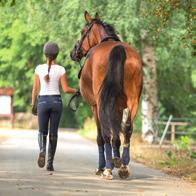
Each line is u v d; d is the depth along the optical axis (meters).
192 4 15.59
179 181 12.03
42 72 12.81
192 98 35.22
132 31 23.58
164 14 14.80
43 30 25.80
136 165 15.74
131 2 22.59
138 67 11.41
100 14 23.22
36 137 30.27
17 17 27.92
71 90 12.95
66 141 27.84
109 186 10.85
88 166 14.40
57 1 24.75
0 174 12.29
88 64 11.94
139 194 10.02
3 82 45.50
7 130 42.81
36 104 13.09
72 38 25.55
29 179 11.54
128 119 11.48
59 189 10.34
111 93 11.08
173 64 29.28
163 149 22.61
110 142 11.53
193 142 24.28
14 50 39.44
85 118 48.12
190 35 14.62
